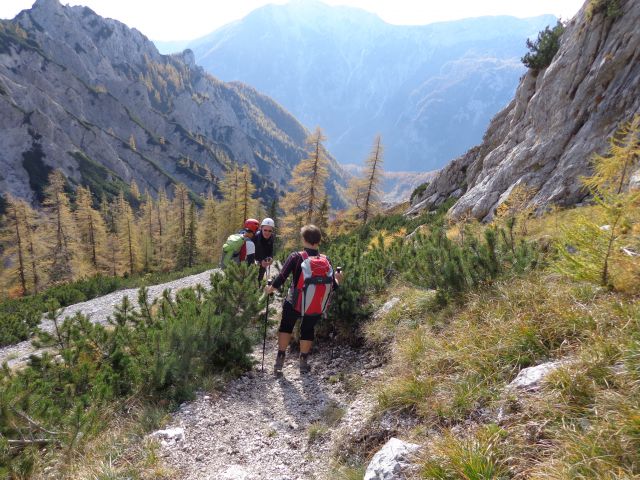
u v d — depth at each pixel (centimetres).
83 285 2195
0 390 377
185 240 5078
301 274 515
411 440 297
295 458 354
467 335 395
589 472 196
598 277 373
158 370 460
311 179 3681
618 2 1285
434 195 2959
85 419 367
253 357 595
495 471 224
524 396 278
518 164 1510
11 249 4869
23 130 12312
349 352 582
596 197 405
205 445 377
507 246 538
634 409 214
